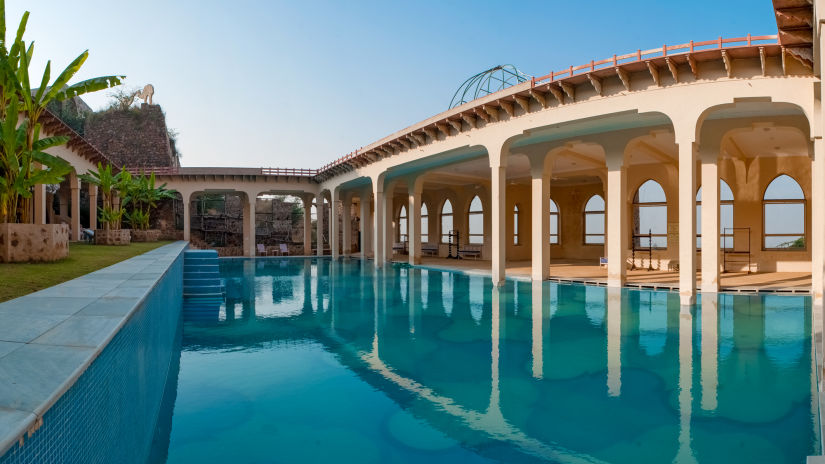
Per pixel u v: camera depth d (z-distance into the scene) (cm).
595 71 1105
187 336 855
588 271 1738
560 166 1939
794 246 1616
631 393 546
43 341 273
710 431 443
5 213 821
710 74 1023
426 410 506
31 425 168
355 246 3538
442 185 2688
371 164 2202
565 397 538
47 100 936
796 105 1005
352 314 1051
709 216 1195
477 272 1817
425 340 806
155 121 3606
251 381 602
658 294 1219
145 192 2333
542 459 396
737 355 686
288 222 3609
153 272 707
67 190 2752
